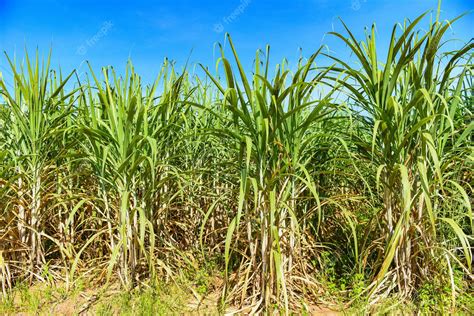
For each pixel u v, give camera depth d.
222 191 4.85
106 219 3.91
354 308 3.43
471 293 3.62
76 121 4.36
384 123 3.30
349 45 3.48
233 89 3.22
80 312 3.54
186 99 4.36
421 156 3.34
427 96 2.95
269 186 3.33
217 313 3.46
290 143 3.43
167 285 4.00
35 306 3.60
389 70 3.34
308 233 3.98
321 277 3.88
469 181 3.95
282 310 3.32
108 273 3.50
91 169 4.72
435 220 3.48
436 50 3.23
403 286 3.53
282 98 3.23
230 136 3.63
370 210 4.18
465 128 3.40
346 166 4.27
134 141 3.59
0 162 4.15
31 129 4.20
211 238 4.83
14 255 4.29
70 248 4.31
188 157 4.93
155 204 4.36
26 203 4.28
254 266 3.52
